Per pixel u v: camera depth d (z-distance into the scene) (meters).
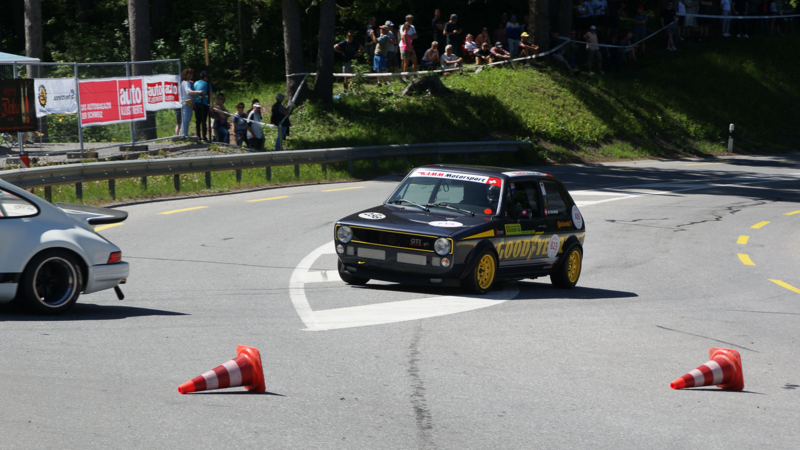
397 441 6.78
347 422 7.21
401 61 49.38
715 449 6.93
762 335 11.98
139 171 26.08
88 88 28.95
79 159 28.72
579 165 43.41
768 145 54.38
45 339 9.50
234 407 7.46
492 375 8.99
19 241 10.60
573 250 15.62
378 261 13.69
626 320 12.51
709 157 50.03
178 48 53.44
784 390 9.00
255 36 54.66
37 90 26.59
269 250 17.92
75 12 59.94
